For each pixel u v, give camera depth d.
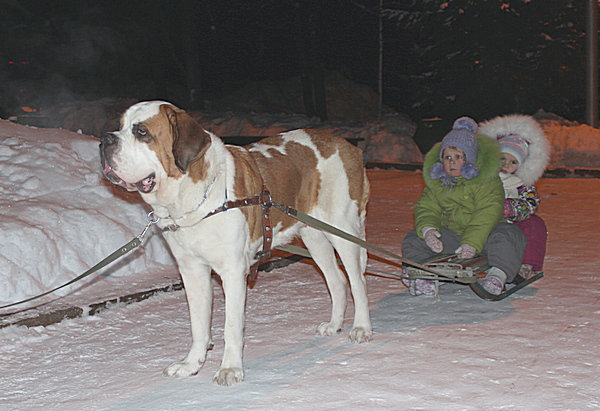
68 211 7.26
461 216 6.27
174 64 33.81
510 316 5.73
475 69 26.34
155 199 4.35
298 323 5.78
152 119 4.14
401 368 4.63
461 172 6.04
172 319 6.04
